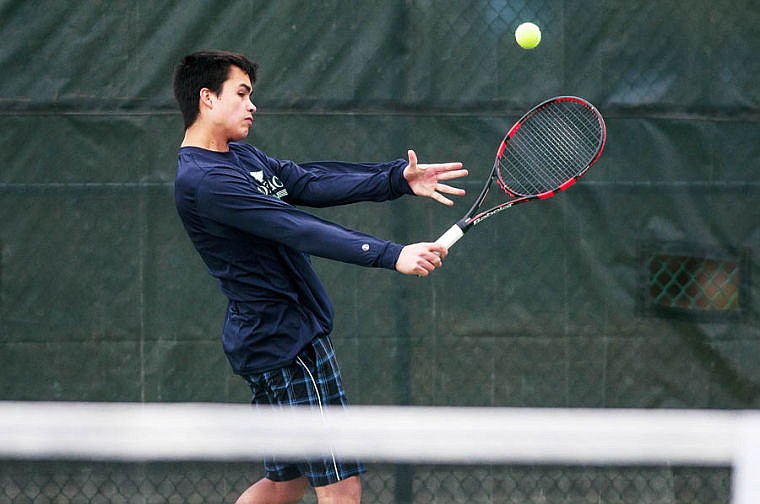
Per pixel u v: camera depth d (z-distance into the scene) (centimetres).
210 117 1080
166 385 1464
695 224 1491
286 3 1466
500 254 1480
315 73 1471
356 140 1474
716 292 1493
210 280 1470
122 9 1459
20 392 1454
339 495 1087
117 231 1462
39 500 1410
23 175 1453
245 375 1113
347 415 984
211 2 1464
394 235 1482
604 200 1482
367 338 1469
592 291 1484
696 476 1454
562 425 734
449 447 744
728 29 1495
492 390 1477
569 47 1481
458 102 1477
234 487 1430
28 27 1451
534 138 1477
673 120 1489
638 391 1488
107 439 764
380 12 1473
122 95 1459
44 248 1457
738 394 1495
